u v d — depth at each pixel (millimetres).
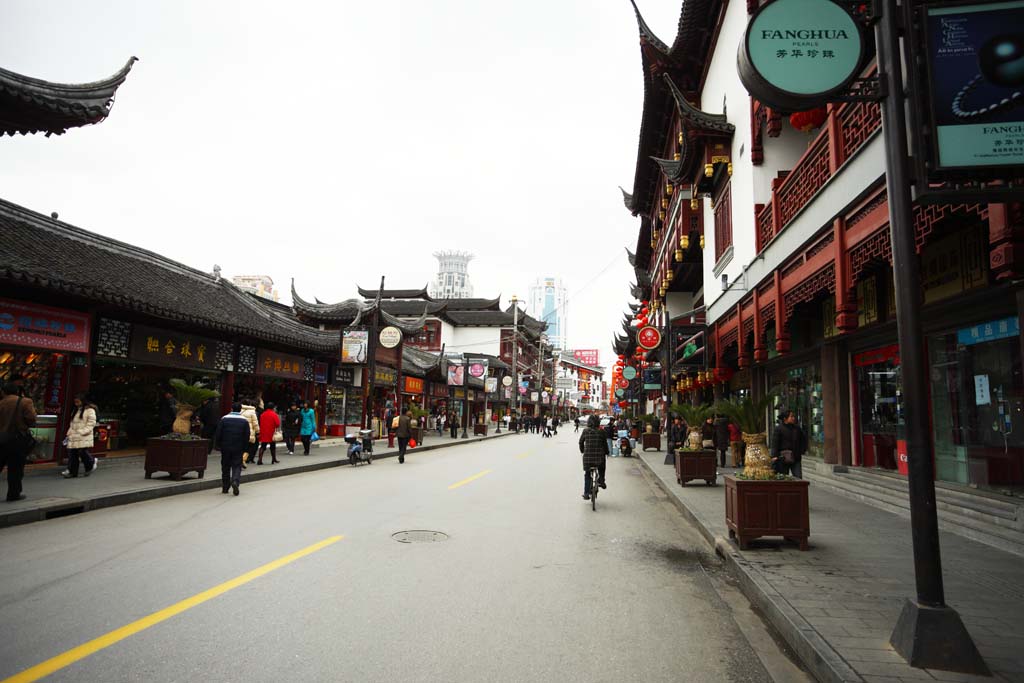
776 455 10859
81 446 12328
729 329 17984
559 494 12953
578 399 135750
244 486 13070
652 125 27094
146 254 19734
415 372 41781
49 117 11641
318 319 32438
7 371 13258
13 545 7129
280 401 25844
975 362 8812
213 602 5098
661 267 32031
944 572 5980
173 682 3607
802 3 4715
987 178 4316
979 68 4352
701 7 18719
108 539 7492
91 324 14836
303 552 6910
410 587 5684
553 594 5625
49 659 3896
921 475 4020
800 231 11422
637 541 8250
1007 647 4062
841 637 4230
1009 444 8094
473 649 4250
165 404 16453
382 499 11367
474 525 8961
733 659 4227
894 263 4273
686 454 13828
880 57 4508
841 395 12836
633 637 4594
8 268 11789
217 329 18469
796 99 4609
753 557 6668
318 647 4199
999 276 6270
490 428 61344
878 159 8188
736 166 16703
